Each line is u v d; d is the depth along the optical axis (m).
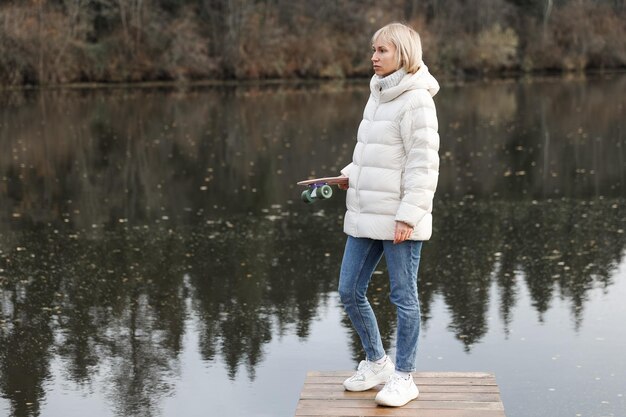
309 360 8.33
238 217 14.12
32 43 39.72
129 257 11.79
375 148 4.55
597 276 10.69
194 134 23.95
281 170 18.42
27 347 8.71
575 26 52.44
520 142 22.22
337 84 43.28
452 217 14.01
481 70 49.59
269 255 11.81
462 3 51.50
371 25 47.84
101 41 43.28
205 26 46.34
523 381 7.78
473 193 15.94
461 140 22.70
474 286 10.38
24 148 21.38
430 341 8.72
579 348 8.48
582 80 44.94
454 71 49.06
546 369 8.02
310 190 4.79
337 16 48.34
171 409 7.36
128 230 13.30
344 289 4.72
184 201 15.41
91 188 16.62
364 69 47.47
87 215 14.37
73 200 15.55
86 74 42.28
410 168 4.45
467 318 9.34
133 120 27.14
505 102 32.78
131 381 7.90
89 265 11.43
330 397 4.71
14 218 14.14
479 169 18.39
